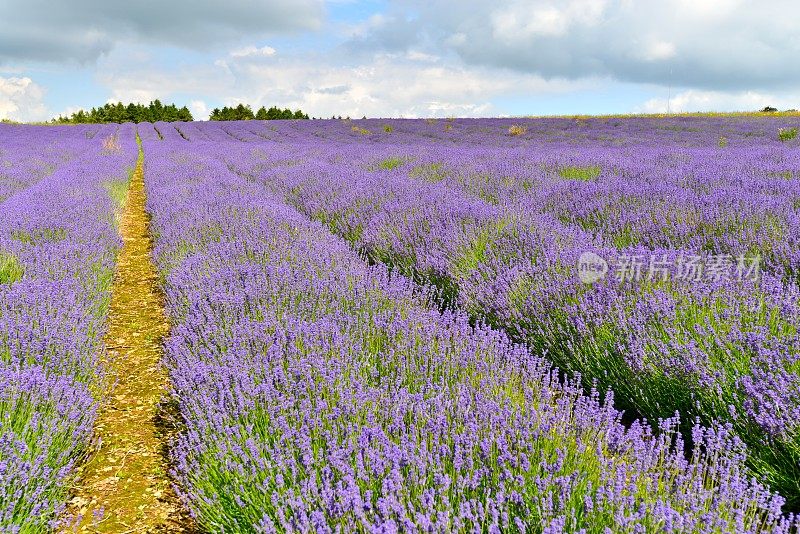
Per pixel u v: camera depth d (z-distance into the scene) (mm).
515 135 29750
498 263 4988
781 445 2477
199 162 16781
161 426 3348
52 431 2727
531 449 2285
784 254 4469
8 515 2180
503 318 4125
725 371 2906
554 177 9977
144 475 2887
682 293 3721
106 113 67875
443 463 2195
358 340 3590
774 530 1838
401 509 1836
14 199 8703
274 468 2268
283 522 1882
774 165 9828
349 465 2227
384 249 6043
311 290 4438
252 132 38844
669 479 2188
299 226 6738
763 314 3420
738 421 2652
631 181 8422
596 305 3705
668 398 3031
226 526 2184
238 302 4172
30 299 4141
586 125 33062
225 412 2742
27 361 3361
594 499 2039
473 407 2646
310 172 12258
